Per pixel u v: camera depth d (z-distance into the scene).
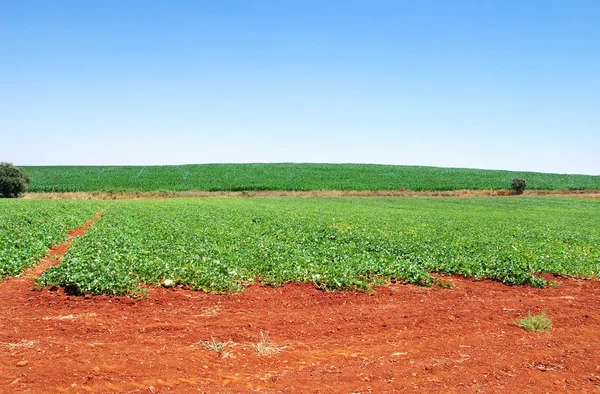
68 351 7.70
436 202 64.06
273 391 6.56
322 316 10.30
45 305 10.38
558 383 7.14
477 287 13.88
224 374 7.09
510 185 86.06
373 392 6.63
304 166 115.81
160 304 10.80
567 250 21.11
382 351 8.26
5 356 7.40
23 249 16.05
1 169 61.12
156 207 43.66
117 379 6.75
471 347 8.59
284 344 8.48
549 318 10.69
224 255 16.42
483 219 40.53
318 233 24.59
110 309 10.23
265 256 16.22
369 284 13.44
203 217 32.44
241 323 9.59
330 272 13.72
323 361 7.73
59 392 6.31
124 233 22.25
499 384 7.01
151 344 8.20
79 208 38.38
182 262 14.38
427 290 13.24
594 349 8.70
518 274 14.72
